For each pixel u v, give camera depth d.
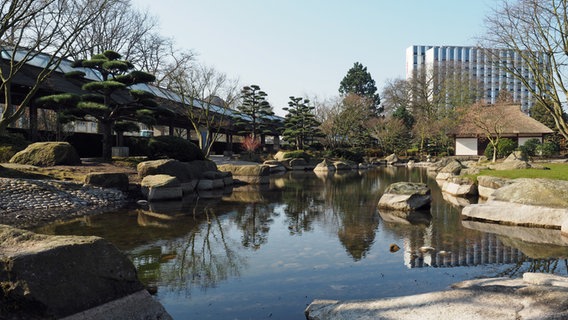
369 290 5.66
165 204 14.74
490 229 10.03
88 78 25.44
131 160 20.67
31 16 15.20
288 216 12.28
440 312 4.29
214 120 36.41
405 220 11.45
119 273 4.25
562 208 10.13
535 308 4.17
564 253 7.57
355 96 52.44
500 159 33.06
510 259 7.18
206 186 20.48
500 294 4.65
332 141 50.84
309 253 7.79
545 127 40.00
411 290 5.61
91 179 14.82
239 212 13.02
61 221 10.90
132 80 20.11
